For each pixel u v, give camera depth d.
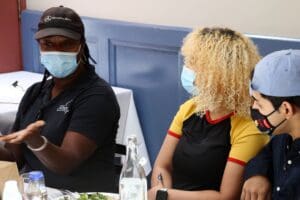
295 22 2.81
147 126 3.50
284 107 1.73
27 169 2.33
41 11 3.99
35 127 1.95
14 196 1.59
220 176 2.14
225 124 2.15
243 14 3.01
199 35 2.15
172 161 2.28
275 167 1.87
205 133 2.18
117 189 2.32
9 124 2.98
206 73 2.10
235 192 2.07
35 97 2.39
